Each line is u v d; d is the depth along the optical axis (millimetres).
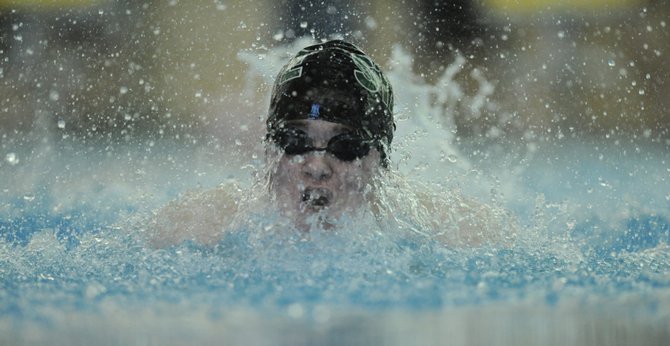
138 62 20047
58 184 13219
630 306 5570
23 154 16375
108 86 19984
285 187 7961
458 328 4949
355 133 7961
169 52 20141
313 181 7887
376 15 21172
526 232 9312
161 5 20703
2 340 4734
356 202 8078
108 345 4590
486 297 5887
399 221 8469
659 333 4797
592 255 8359
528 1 23547
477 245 8438
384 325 5020
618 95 21500
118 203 11750
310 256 7566
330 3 20453
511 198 12438
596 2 23234
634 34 22953
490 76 22062
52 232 9031
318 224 7957
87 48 20656
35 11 20984
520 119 20344
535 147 18359
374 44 20875
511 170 15398
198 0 20406
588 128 20000
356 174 8031
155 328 4961
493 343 4613
